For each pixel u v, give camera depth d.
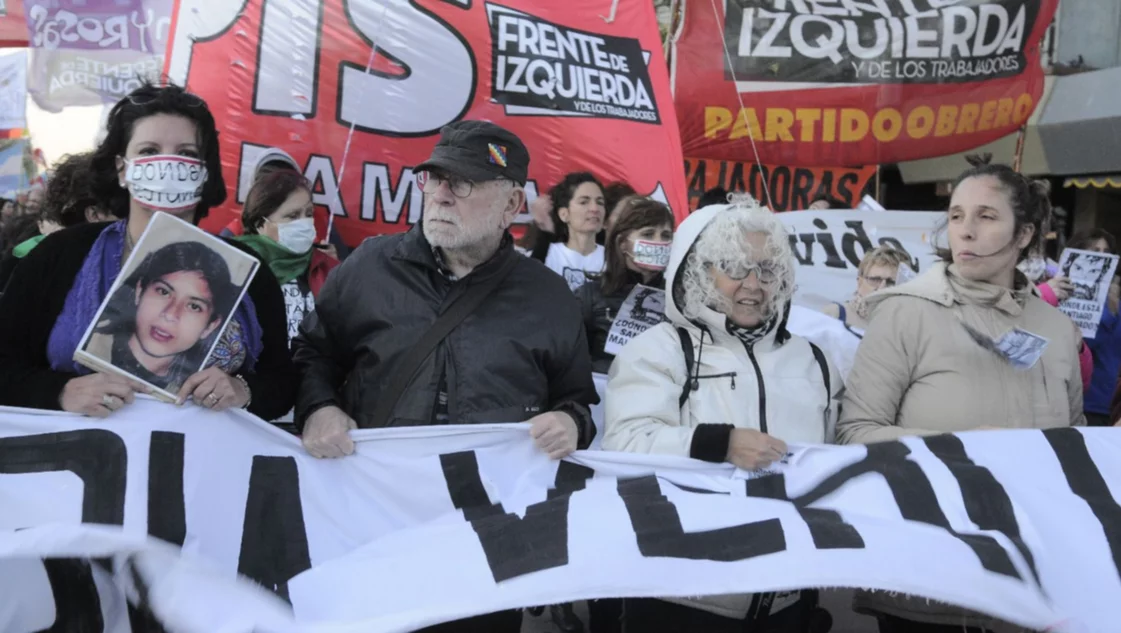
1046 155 9.84
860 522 2.23
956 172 10.03
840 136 7.46
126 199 2.40
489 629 2.41
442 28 4.61
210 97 4.57
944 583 2.09
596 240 4.94
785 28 7.34
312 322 2.64
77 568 1.91
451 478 2.40
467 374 2.46
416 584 2.11
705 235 2.53
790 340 2.66
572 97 4.81
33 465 2.17
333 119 4.57
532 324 2.52
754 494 2.36
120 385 2.20
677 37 7.43
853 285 5.35
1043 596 2.14
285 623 1.89
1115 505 2.32
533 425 2.44
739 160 7.84
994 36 7.30
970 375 2.58
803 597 2.54
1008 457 2.40
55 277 2.27
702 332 2.59
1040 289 4.70
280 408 2.46
